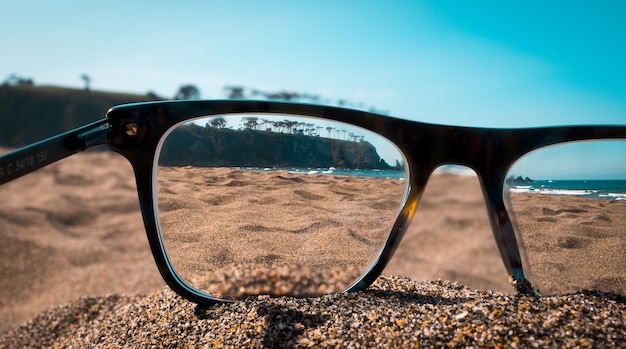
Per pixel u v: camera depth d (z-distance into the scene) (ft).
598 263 0.32
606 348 0.20
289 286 0.31
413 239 0.81
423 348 0.21
